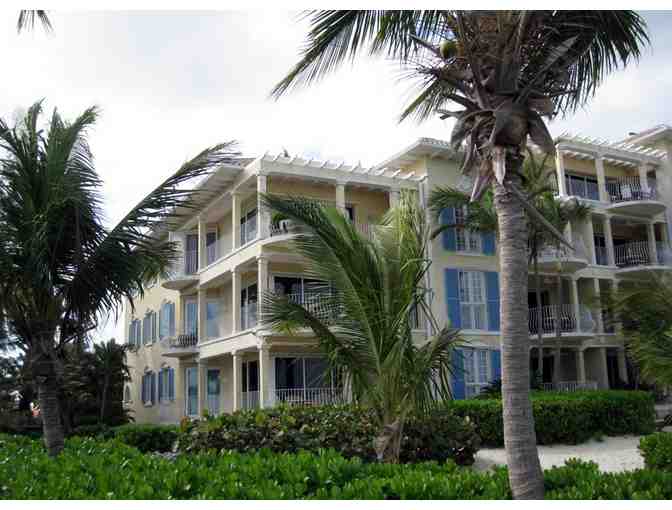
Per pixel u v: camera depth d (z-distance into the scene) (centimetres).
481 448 1619
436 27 744
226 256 2497
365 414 1143
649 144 3167
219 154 1049
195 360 2816
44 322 1028
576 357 2892
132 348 3453
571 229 2784
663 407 2539
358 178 2409
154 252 1086
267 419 1155
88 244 1063
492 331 2503
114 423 3178
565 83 743
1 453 996
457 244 2530
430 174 2498
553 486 565
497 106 647
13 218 1015
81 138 1112
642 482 539
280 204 973
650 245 3002
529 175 2180
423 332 2361
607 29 750
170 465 667
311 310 1106
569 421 1697
